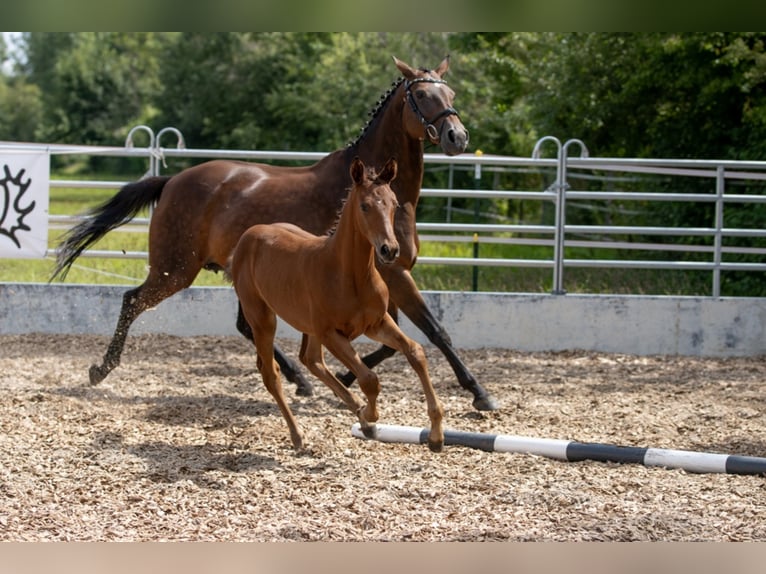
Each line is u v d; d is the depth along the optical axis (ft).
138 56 180.04
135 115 165.78
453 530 19.20
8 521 19.42
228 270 31.42
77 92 167.53
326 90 106.42
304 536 18.80
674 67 62.75
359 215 21.85
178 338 43.14
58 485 21.86
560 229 43.01
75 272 55.01
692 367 39.34
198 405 30.45
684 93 64.69
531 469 23.50
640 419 29.27
